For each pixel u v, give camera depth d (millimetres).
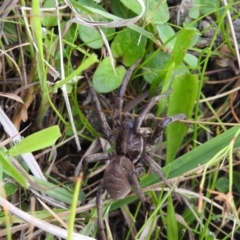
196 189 167
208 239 146
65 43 154
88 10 142
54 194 149
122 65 162
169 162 163
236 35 168
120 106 158
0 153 113
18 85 158
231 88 174
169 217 146
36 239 153
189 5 166
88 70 164
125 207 162
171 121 153
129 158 154
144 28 160
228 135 146
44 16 150
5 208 119
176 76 153
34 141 126
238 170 167
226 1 164
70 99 164
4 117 144
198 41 169
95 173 165
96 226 151
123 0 155
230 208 131
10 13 156
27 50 156
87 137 168
